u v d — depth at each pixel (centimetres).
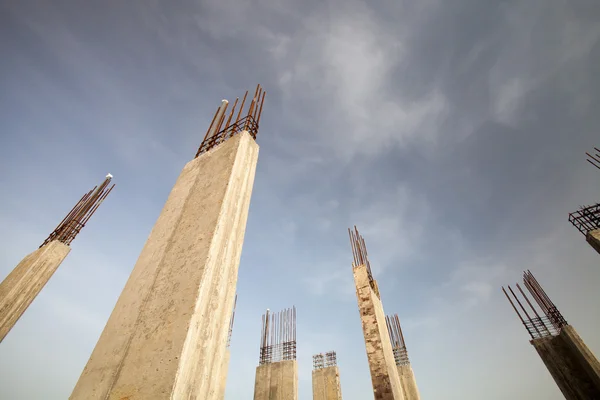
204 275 332
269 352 1577
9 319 929
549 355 1182
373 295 848
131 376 294
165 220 482
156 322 326
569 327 1073
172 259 391
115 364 320
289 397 1342
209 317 321
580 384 1084
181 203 487
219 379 310
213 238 366
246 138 527
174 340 291
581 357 1030
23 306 972
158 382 268
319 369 1582
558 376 1141
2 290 988
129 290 408
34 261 1052
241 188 459
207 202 434
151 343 309
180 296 331
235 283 382
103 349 354
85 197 1293
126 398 279
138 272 426
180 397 259
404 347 1521
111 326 377
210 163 520
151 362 290
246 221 449
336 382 1493
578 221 862
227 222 402
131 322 354
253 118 588
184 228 426
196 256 362
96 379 322
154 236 469
